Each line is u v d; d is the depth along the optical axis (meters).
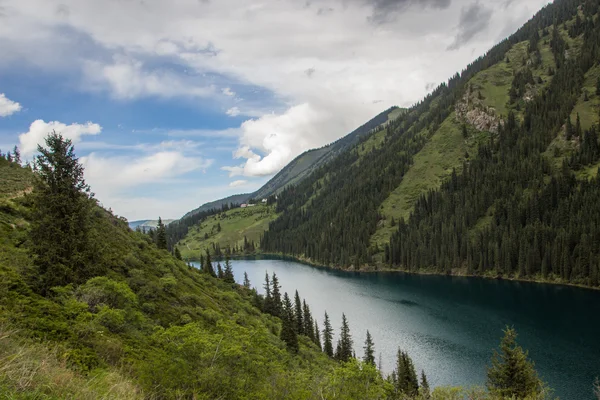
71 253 26.11
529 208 165.88
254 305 87.19
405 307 110.00
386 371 67.38
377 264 199.38
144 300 37.22
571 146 197.25
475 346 75.25
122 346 18.41
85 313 19.69
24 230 32.06
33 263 24.45
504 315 94.12
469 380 60.69
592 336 75.06
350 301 122.44
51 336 15.05
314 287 151.62
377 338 84.81
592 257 119.19
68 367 12.45
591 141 186.12
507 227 163.38
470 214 188.38
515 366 38.12
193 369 15.20
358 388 18.03
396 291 135.38
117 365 15.78
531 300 107.19
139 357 18.34
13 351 10.15
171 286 45.12
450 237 177.12
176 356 15.50
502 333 81.25
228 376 15.57
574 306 97.38
